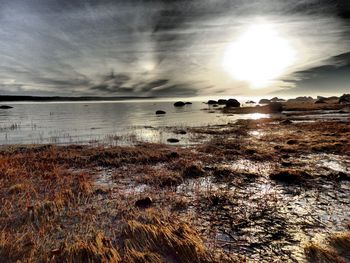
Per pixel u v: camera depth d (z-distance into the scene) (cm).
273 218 909
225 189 1204
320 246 703
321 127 3484
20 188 1123
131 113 8600
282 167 1586
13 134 3428
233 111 8100
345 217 909
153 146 2361
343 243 712
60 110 11244
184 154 1955
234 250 710
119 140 2811
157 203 1030
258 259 669
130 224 780
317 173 1430
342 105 8969
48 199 1029
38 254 659
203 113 7769
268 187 1233
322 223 868
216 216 923
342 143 2255
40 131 3759
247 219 901
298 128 3525
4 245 672
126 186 1245
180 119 5653
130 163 1711
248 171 1483
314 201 1058
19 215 878
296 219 899
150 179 1332
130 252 660
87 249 657
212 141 2600
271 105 7925
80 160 1761
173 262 648
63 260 634
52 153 1983
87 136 3188
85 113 8706
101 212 921
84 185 1192
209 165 1638
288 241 757
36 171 1459
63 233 777
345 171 1470
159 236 720
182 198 1077
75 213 905
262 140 2653
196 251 672
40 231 768
